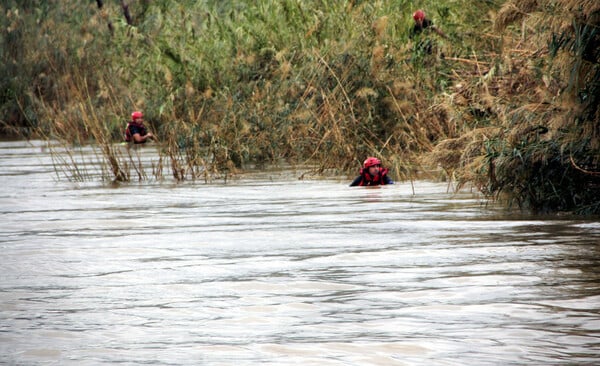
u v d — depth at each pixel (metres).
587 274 23.38
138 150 73.00
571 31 34.12
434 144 51.81
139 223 35.12
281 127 61.16
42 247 29.67
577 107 34.19
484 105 42.00
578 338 17.64
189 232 32.44
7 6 107.69
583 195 35.22
